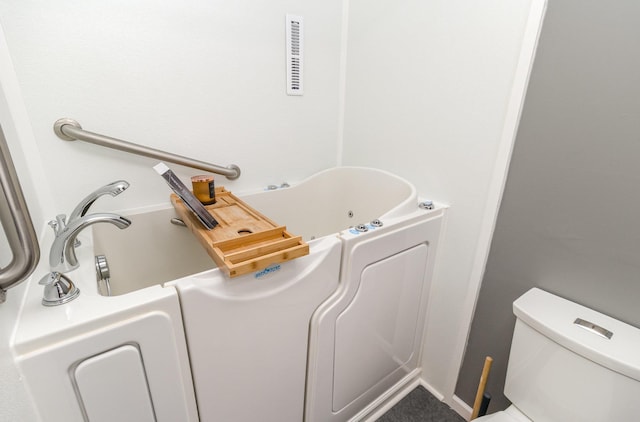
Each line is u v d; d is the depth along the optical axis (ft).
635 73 2.45
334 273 3.09
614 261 2.79
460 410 4.38
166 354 2.19
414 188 4.14
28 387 1.71
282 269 2.64
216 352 2.45
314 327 3.08
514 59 3.14
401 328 4.16
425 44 3.94
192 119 4.01
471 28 3.44
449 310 4.26
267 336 2.74
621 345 2.55
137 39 3.43
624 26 2.45
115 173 3.67
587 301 3.02
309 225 5.40
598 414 2.62
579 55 2.73
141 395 2.16
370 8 4.51
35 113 3.10
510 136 3.27
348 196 5.32
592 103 2.71
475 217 3.76
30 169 3.12
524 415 3.24
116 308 1.93
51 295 1.98
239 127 4.43
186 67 3.81
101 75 3.34
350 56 5.03
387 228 3.39
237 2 3.95
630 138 2.54
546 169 3.10
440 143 4.01
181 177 4.13
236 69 4.18
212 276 2.33
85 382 1.90
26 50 2.93
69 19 3.05
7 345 1.59
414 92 4.21
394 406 4.51
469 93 3.59
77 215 2.60
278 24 4.34
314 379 3.28
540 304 3.10
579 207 2.93
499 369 3.87
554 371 2.86
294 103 4.87
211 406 2.60
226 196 4.03
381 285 3.57
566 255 3.09
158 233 3.94
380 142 4.87
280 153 4.97
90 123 3.40
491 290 3.78
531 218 3.29
